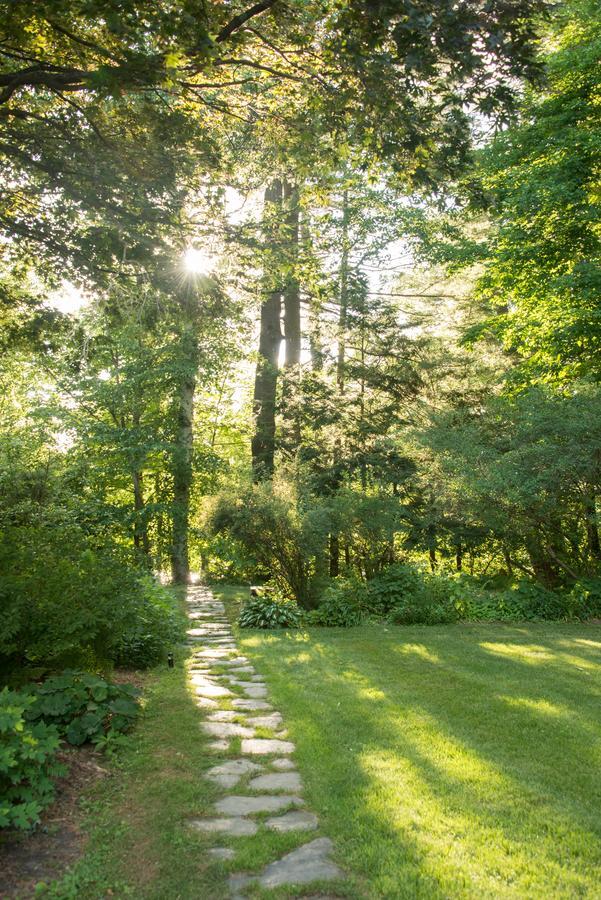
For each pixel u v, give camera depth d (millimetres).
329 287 8172
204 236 7191
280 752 4770
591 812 3779
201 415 23125
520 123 12625
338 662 8016
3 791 3652
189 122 6363
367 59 4605
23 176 6801
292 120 6059
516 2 4188
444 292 20922
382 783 4152
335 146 5797
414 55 4238
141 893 2955
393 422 17312
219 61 5383
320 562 13055
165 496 18438
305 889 2957
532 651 8883
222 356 16297
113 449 16406
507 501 12102
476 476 12359
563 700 6223
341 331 17688
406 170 5539
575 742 4996
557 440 11922
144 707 5867
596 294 11734
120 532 15625
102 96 4648
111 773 4367
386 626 11250
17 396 18375
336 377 18438
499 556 16969
